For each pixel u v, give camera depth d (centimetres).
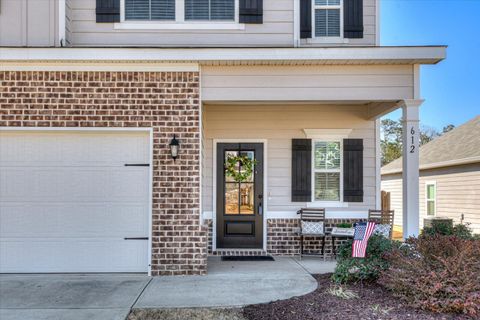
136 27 678
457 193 1299
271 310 440
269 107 789
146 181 616
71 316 431
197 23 683
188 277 586
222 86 616
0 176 612
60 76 606
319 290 511
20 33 638
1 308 456
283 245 771
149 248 600
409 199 604
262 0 691
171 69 612
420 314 419
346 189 775
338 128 781
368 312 426
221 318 427
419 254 481
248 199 788
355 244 523
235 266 662
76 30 679
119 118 609
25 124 604
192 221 603
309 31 705
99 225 614
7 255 609
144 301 476
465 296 414
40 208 613
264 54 594
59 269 609
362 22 716
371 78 614
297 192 776
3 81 603
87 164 616
